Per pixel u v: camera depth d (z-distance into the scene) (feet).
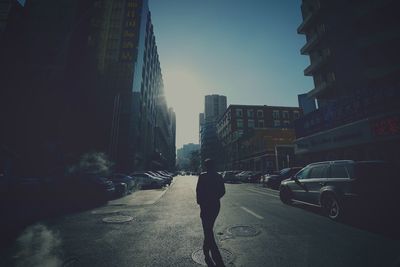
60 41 103.81
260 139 138.72
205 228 12.67
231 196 38.58
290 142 134.51
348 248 12.40
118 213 24.34
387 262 10.39
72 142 99.71
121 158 108.27
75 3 110.83
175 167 531.91
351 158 55.01
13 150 83.82
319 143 66.39
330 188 19.58
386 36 58.65
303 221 19.12
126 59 119.55
